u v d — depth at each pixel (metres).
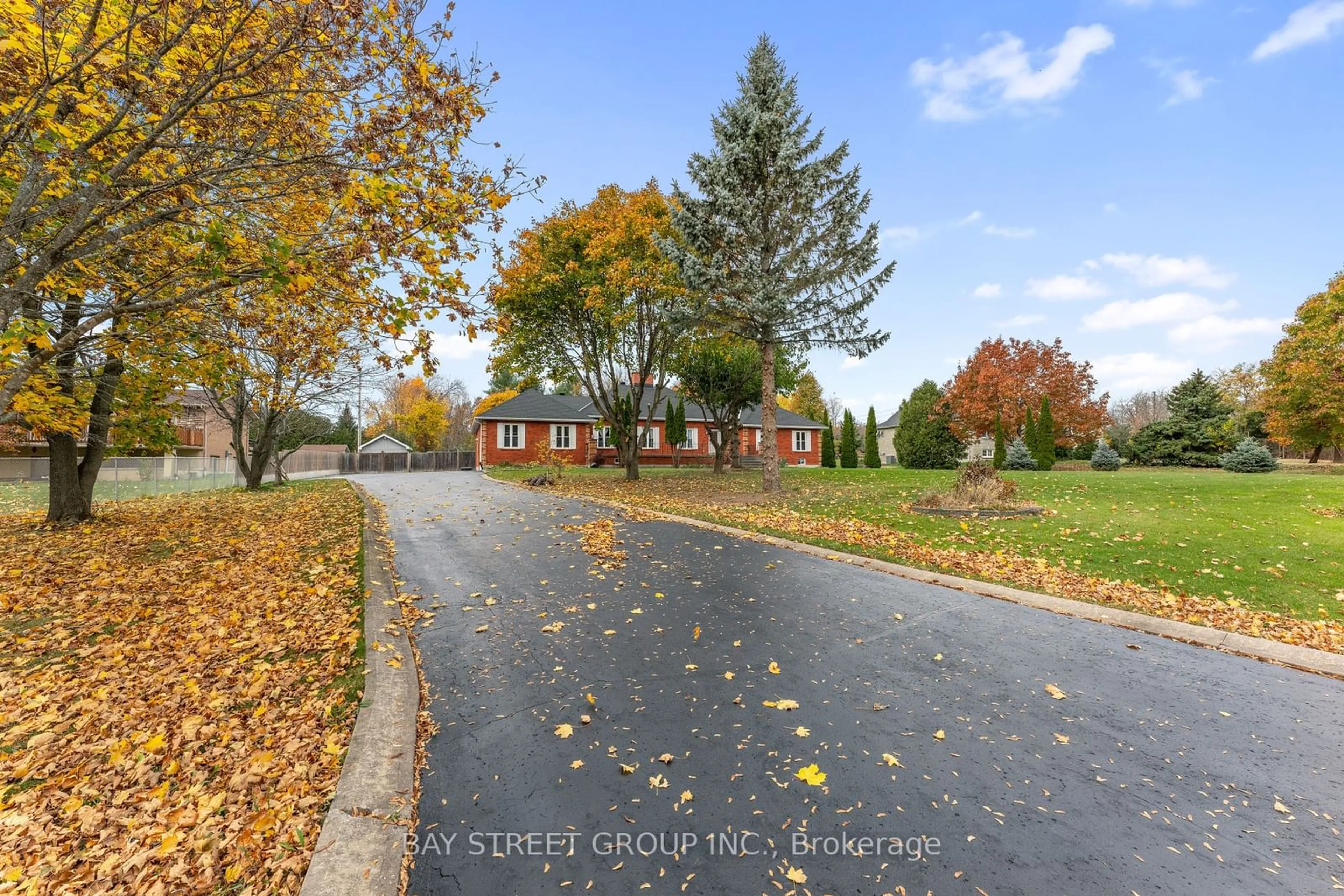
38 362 4.62
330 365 9.70
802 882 2.13
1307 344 18.98
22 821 2.54
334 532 9.13
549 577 6.68
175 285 5.41
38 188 3.96
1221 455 25.11
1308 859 2.25
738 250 14.14
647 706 3.58
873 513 10.62
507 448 29.31
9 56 3.42
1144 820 2.49
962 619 5.23
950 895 2.06
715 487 16.44
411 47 4.38
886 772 2.86
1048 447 22.52
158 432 11.69
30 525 9.75
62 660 4.32
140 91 3.85
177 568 6.87
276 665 4.15
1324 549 7.02
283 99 4.38
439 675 4.07
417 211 5.05
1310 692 3.78
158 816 2.55
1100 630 4.96
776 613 5.38
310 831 2.42
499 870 2.21
